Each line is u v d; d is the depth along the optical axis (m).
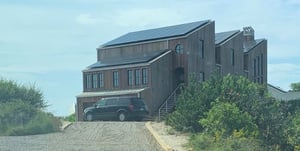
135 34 54.19
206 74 49.66
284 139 17.28
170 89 47.00
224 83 22.08
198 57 48.62
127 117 34.41
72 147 16.77
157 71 45.75
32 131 22.23
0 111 23.55
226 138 17.09
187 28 49.53
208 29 50.75
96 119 35.91
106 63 49.28
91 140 19.28
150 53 48.72
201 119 20.17
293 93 54.88
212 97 22.27
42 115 24.28
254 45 62.34
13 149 15.68
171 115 25.11
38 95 33.56
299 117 20.81
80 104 47.78
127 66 46.47
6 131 21.80
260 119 18.38
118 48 51.56
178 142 18.81
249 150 16.12
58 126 23.84
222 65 53.38
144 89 44.22
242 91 21.08
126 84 46.44
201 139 17.50
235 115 18.19
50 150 15.74
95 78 48.94
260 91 21.47
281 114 19.20
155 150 16.45
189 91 24.03
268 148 16.89
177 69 47.59
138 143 18.42
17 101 28.17
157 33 51.16
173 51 47.75
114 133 22.16
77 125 26.61
